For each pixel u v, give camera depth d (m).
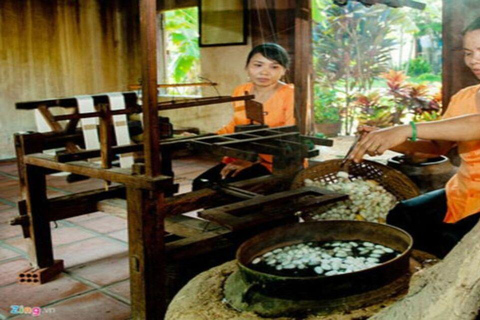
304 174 3.39
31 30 8.34
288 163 3.37
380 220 3.24
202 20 8.05
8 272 3.68
